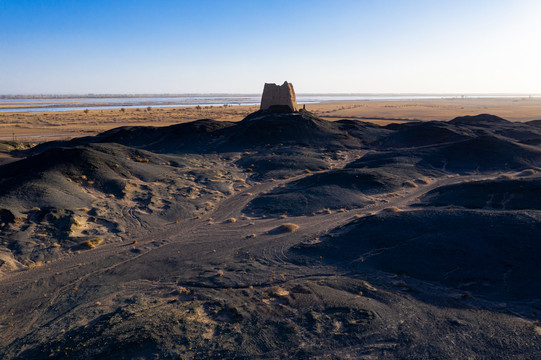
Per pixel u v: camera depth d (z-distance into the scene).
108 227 29.88
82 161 42.97
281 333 13.84
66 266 22.94
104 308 17.09
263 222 31.08
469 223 23.06
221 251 24.78
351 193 37.91
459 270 18.77
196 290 18.52
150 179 44.62
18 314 17.45
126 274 21.59
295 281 19.14
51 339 14.35
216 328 14.40
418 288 17.67
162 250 25.42
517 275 17.59
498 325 14.06
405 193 38.84
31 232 27.00
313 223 29.98
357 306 15.66
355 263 21.09
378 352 12.59
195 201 37.75
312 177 44.78
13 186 34.19
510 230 21.25
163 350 12.71
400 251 21.36
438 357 12.23
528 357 12.08
